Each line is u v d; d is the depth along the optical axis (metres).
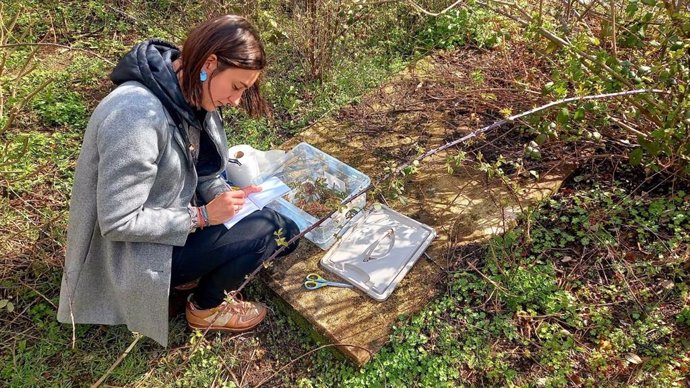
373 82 3.82
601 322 2.40
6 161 2.79
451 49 4.02
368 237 2.77
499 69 3.71
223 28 1.88
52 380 2.30
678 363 2.24
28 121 3.42
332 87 3.80
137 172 1.88
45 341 2.42
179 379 2.31
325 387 2.29
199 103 2.00
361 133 3.44
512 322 2.44
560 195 2.99
